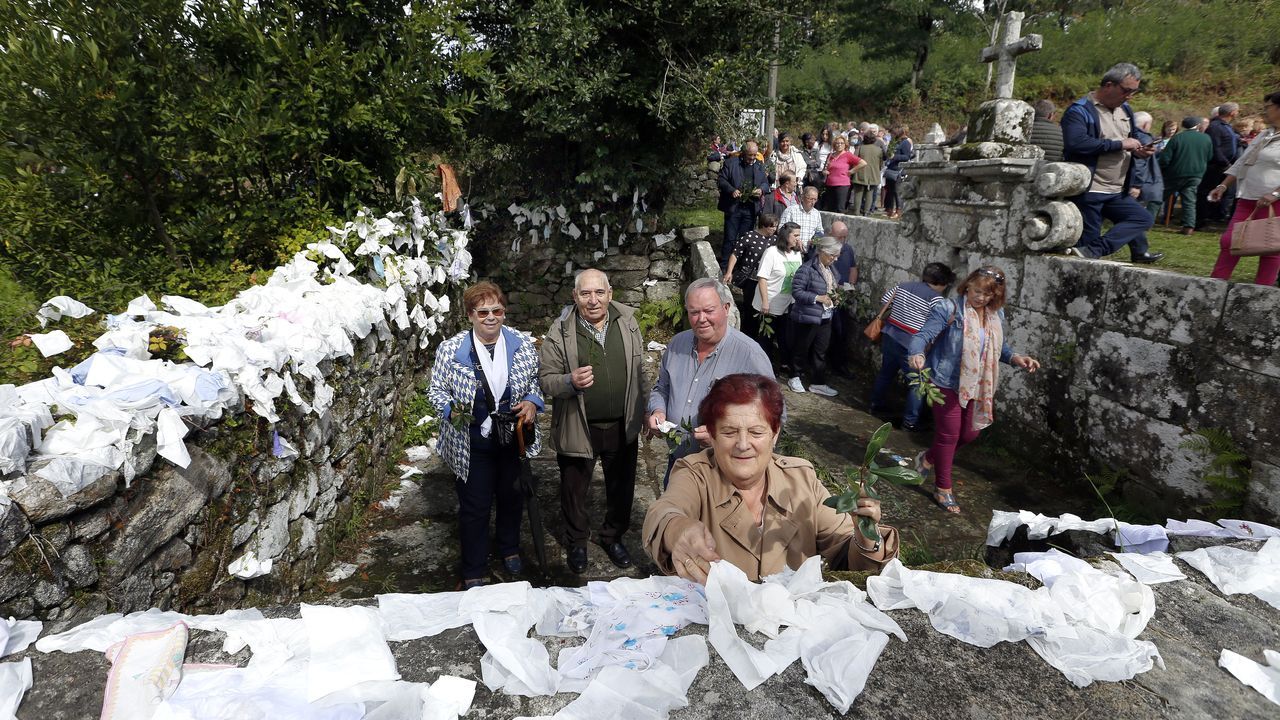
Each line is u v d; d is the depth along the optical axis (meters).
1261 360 3.39
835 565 1.83
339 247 4.77
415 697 1.07
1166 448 3.91
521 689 1.11
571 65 7.02
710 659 1.18
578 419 3.41
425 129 5.62
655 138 8.27
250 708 1.03
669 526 1.62
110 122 3.67
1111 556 1.58
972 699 1.12
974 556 3.77
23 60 3.27
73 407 2.05
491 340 3.26
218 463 2.54
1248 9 21.16
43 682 1.13
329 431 3.63
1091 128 4.82
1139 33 21.59
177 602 2.28
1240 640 1.29
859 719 1.06
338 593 3.41
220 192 4.63
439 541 3.94
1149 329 4.00
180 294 3.95
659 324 8.59
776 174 9.34
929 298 5.53
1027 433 5.02
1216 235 7.19
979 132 5.59
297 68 4.42
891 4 23.44
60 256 3.97
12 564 1.68
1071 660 1.20
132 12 3.78
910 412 5.66
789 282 6.81
